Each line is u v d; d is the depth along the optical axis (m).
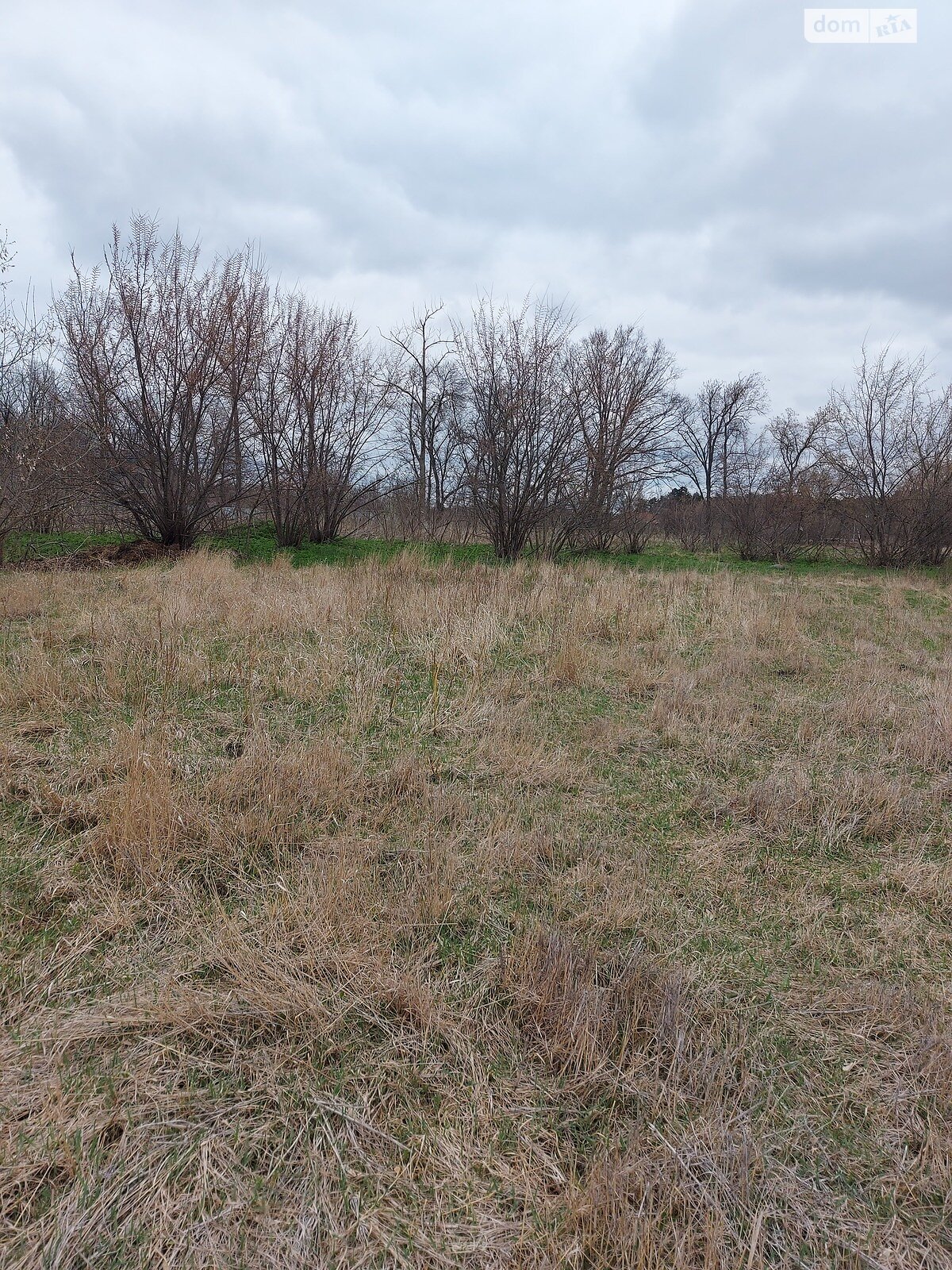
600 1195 1.80
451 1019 2.41
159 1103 2.05
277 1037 2.30
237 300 13.43
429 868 3.21
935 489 17.44
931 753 4.72
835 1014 2.52
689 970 2.69
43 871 3.03
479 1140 2.02
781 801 3.95
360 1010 2.42
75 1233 1.72
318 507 15.82
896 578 14.99
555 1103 2.14
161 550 13.10
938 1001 2.61
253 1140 1.98
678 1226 1.81
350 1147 1.97
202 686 5.21
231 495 14.54
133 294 12.65
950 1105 2.16
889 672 6.71
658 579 12.41
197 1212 1.80
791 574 15.72
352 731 4.67
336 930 2.75
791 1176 1.95
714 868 3.38
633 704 5.62
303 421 14.85
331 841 3.38
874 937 2.97
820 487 19.33
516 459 14.77
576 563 15.08
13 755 3.95
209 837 3.25
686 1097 2.14
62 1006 2.38
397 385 17.06
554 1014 2.39
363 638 6.78
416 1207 1.84
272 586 8.79
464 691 5.55
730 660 6.74
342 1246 1.74
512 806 3.87
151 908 2.85
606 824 3.76
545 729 4.96
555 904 3.04
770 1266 1.73
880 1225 1.84
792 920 3.05
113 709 4.72
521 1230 1.79
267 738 4.28
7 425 11.55
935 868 3.41
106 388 12.68
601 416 20.53
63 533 14.48
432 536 17.50
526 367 14.48
